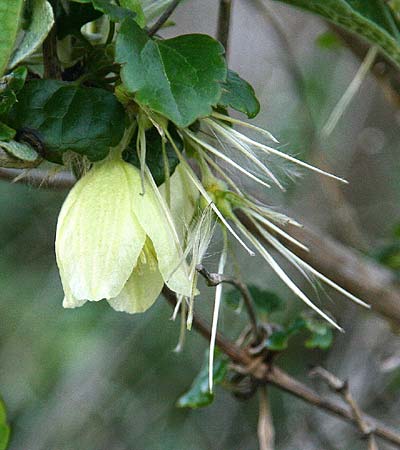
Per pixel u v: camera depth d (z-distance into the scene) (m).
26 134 0.39
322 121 0.77
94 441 0.86
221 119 0.40
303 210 0.75
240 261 0.78
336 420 0.69
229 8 0.44
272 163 0.42
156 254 0.39
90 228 0.39
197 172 0.44
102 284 0.38
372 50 0.49
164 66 0.38
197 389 0.47
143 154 0.39
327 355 0.80
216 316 0.39
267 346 0.46
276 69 0.78
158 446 0.86
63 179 0.44
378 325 0.68
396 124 0.85
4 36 0.38
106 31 0.42
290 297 0.76
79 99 0.39
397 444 0.48
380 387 0.67
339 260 0.51
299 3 0.42
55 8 0.40
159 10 0.43
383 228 0.84
